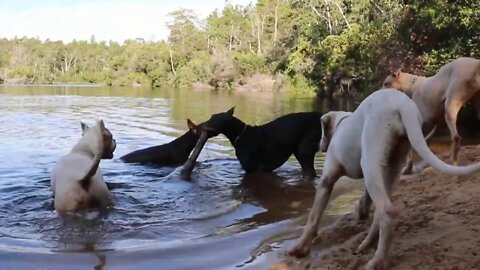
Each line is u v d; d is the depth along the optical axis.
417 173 8.14
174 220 6.93
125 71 97.38
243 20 93.94
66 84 102.50
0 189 8.55
